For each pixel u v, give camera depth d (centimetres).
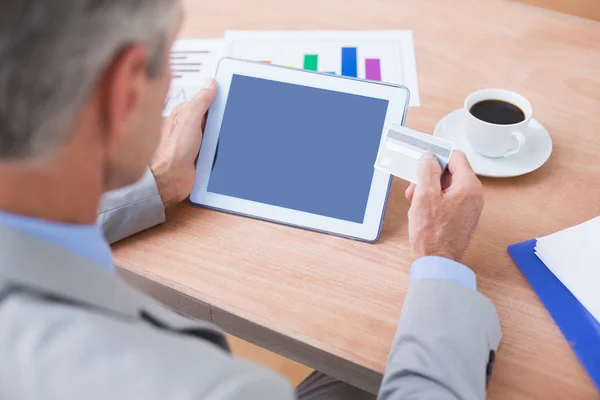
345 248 87
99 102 43
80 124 44
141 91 46
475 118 93
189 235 90
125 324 46
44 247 46
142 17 41
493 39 115
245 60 95
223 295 82
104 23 38
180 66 113
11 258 45
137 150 54
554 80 108
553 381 74
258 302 81
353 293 82
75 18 37
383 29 118
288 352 83
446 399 67
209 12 123
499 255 86
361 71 111
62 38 37
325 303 81
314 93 93
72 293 47
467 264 85
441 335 71
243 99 94
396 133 88
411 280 80
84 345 43
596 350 76
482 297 76
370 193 89
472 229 84
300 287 83
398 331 75
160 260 87
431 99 106
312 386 108
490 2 122
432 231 83
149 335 45
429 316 73
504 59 111
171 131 92
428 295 76
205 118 95
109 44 39
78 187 48
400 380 70
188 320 56
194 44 117
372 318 80
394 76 109
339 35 117
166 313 54
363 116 92
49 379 42
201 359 45
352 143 91
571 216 90
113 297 49
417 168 87
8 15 36
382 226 89
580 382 73
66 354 43
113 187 57
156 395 42
